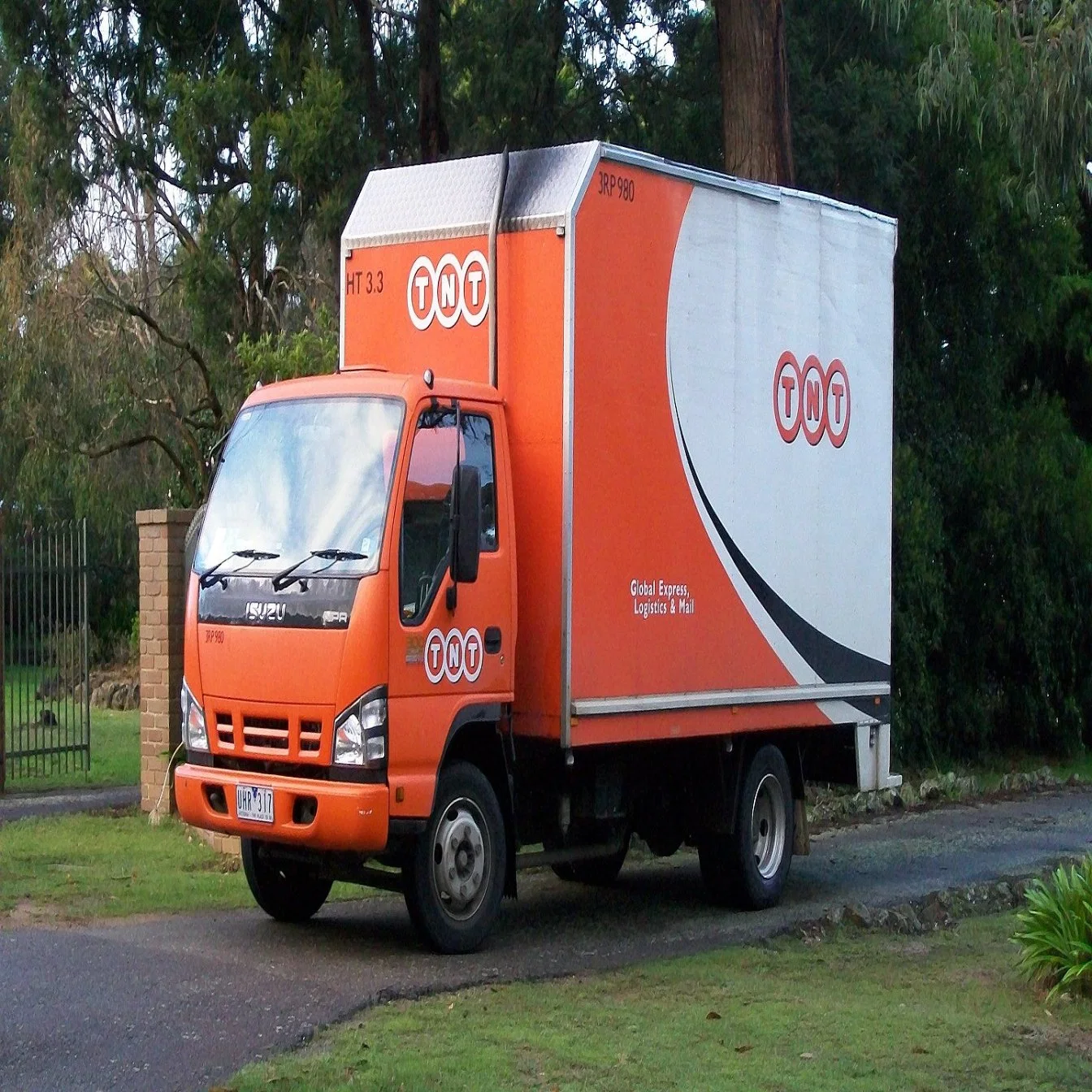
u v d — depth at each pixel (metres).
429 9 18.17
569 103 19.88
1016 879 12.20
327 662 8.31
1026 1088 6.74
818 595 11.61
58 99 19.19
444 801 8.74
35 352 25.45
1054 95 13.72
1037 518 20.78
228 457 9.27
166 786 13.07
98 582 30.09
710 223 10.52
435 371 9.79
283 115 17.30
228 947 8.78
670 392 10.09
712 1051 7.02
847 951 9.45
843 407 11.95
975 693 20.52
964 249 19.75
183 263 20.30
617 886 11.98
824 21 19.34
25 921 9.30
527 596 9.30
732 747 10.82
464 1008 7.54
